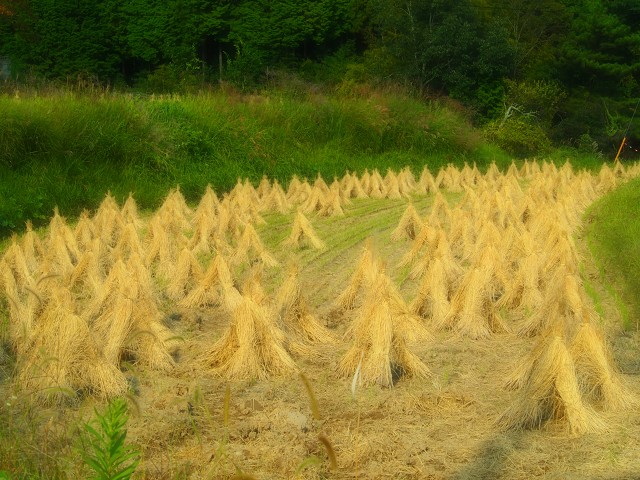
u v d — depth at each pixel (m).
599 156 31.41
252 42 37.19
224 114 18.33
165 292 8.72
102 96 16.11
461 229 11.05
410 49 34.25
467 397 5.89
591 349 5.86
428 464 4.89
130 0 35.84
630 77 38.38
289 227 12.66
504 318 8.07
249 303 6.48
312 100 22.00
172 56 28.52
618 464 4.87
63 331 5.93
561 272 8.34
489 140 28.94
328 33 39.69
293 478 4.68
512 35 41.38
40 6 33.81
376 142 21.86
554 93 35.09
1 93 16.64
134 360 6.54
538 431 5.39
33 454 4.67
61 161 14.13
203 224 10.91
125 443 5.01
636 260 9.38
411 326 7.29
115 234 11.31
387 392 6.02
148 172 15.16
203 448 5.07
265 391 5.98
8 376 6.16
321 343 7.14
